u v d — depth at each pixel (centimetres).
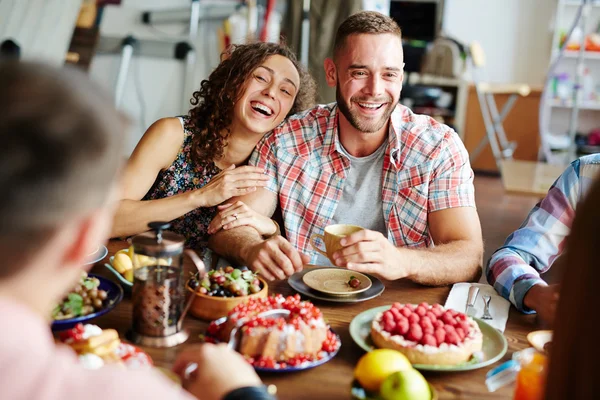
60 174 55
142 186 197
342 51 185
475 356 113
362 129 188
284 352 108
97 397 57
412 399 93
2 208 54
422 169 189
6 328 56
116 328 120
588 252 59
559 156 631
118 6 475
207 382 79
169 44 480
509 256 155
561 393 60
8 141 54
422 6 642
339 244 147
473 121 629
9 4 430
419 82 615
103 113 58
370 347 114
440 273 155
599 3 650
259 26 471
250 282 132
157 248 110
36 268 58
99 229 62
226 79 195
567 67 675
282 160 200
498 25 674
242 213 176
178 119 205
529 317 138
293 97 201
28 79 56
